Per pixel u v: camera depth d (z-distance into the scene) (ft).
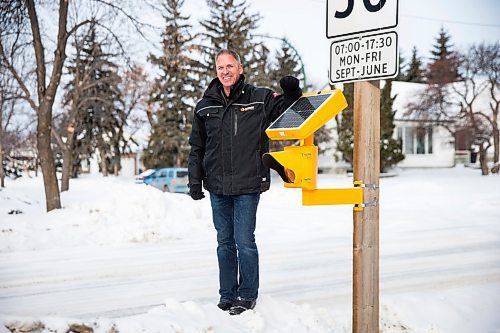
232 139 12.96
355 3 10.76
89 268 22.45
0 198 48.03
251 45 121.49
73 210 32.30
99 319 10.75
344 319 15.26
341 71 11.01
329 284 20.02
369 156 10.66
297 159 10.45
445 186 75.77
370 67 10.55
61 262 23.56
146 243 28.81
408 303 15.69
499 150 104.78
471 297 17.99
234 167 12.96
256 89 13.20
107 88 122.21
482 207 49.85
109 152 147.23
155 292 18.67
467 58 102.78
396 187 69.62
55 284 19.75
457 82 111.75
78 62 73.82
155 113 132.26
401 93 136.77
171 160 130.52
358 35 10.72
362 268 10.67
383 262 24.84
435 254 26.91
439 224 38.50
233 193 12.98
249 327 12.28
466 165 135.85
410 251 27.76
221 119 13.09
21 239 27.07
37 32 38.83
